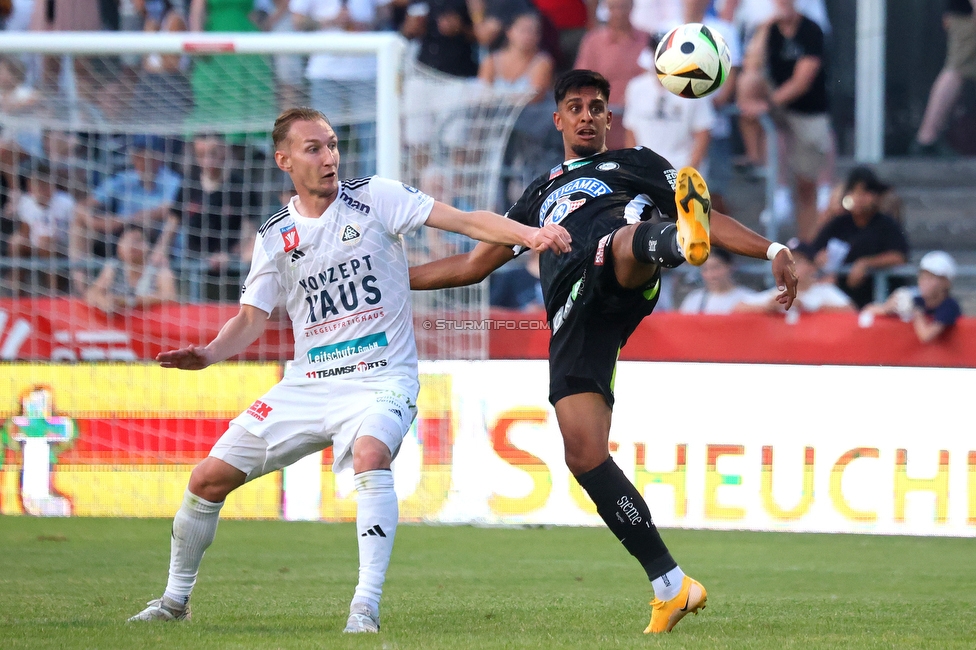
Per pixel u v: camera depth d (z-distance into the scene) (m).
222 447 15.49
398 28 46.00
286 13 46.88
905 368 30.33
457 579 22.11
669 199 16.59
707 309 38.16
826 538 29.34
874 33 47.31
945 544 28.39
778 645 13.48
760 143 43.97
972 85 47.19
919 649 13.34
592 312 15.80
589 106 16.92
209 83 37.62
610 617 16.86
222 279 37.50
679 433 30.94
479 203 35.97
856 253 39.19
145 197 39.41
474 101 35.47
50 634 13.90
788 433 30.64
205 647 12.76
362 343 15.38
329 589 20.25
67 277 39.09
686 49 17.11
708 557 25.81
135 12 46.22
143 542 27.03
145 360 33.31
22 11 47.44
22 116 38.66
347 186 15.69
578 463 15.62
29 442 32.50
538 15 44.91
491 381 31.42
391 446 14.90
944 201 46.88
